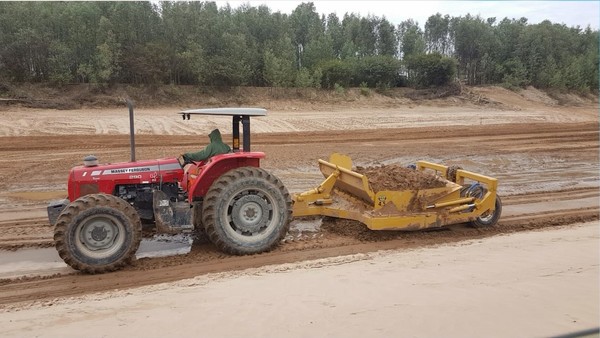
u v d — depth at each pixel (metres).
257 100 27.38
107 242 5.81
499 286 4.69
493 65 40.72
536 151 16.59
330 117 23.52
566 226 7.98
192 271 5.87
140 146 15.45
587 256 5.75
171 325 3.86
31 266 6.08
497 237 7.08
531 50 41.41
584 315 4.02
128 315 4.13
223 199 6.27
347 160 7.95
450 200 7.37
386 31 40.97
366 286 4.72
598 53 46.28
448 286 4.70
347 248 6.80
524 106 34.09
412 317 3.95
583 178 12.36
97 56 24.47
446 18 43.91
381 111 27.36
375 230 7.25
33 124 18.03
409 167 8.53
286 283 4.89
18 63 23.70
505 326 3.79
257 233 6.55
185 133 18.14
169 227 6.27
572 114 31.20
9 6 24.75
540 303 4.27
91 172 6.21
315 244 6.93
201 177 6.31
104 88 24.39
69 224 5.60
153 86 25.55
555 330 3.73
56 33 25.47
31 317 4.25
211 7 33.59
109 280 5.59
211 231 6.30
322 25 39.16
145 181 6.40
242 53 28.95
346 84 31.48
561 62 43.19
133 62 25.23
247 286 4.83
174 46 27.86
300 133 19.34
